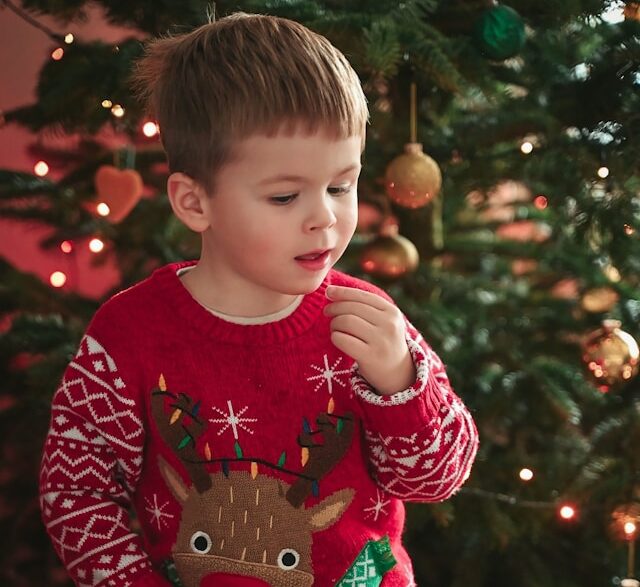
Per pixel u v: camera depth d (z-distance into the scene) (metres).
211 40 0.90
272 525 0.93
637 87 1.46
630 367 1.51
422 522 1.60
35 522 1.81
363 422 0.97
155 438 0.94
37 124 1.64
